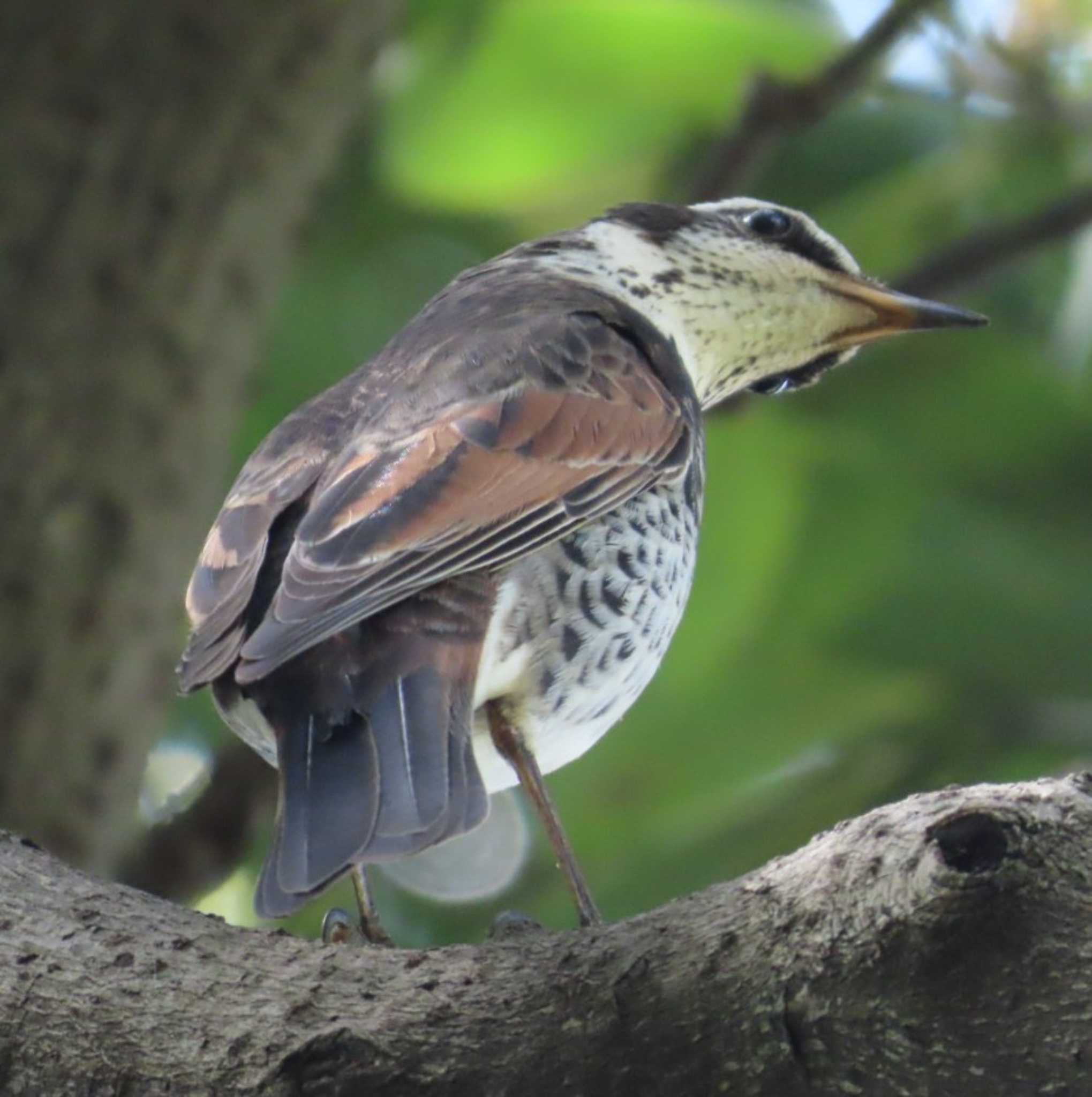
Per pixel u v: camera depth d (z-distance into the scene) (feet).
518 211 45.29
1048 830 17.79
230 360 37.73
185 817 37.83
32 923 21.49
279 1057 20.03
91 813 36.09
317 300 44.50
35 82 36.81
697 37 43.98
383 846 21.68
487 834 43.01
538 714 27.09
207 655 24.43
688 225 36.42
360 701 23.45
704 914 19.47
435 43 44.50
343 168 45.03
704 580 42.75
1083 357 42.93
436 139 44.91
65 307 36.35
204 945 21.12
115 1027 20.65
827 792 43.04
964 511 44.27
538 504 26.81
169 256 36.96
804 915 18.71
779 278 36.37
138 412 36.63
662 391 29.89
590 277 35.12
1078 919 17.69
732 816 42.91
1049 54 43.34
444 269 45.09
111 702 36.35
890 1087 18.48
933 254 40.34
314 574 24.31
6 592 35.65
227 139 37.47
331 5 38.45
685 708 43.14
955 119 44.86
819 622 43.52
